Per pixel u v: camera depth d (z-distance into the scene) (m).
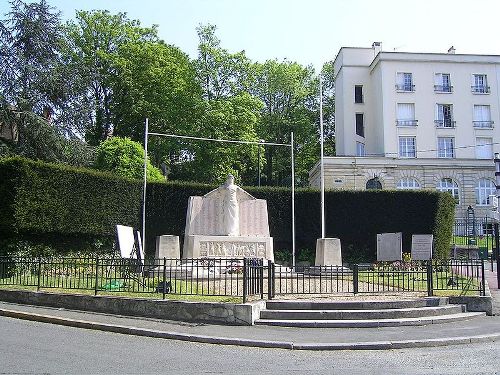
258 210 24.66
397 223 32.69
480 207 53.19
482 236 43.75
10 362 8.49
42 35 36.69
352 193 33.50
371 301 14.20
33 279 17.42
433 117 57.25
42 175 22.72
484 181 53.91
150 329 11.95
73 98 37.88
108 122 48.16
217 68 49.94
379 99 58.31
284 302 14.03
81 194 24.95
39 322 12.84
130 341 11.02
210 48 49.66
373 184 53.12
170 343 11.01
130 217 28.73
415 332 12.35
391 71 57.72
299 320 13.18
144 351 10.01
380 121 58.00
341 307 13.98
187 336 11.41
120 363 8.85
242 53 50.28
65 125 36.62
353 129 60.59
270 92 62.16
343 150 60.91
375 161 53.28
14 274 17.86
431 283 15.30
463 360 9.77
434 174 53.62
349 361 9.66
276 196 33.12
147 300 13.64
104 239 26.81
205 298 14.09
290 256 31.98
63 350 9.66
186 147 47.44
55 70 35.97
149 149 46.97
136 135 48.16
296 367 9.03
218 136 46.44
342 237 33.12
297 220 33.16
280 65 62.00
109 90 47.97
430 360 9.77
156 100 46.88
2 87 34.34
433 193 32.59
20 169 21.64
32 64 35.59
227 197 24.00
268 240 23.67
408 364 9.41
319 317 13.37
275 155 63.84
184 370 8.53
